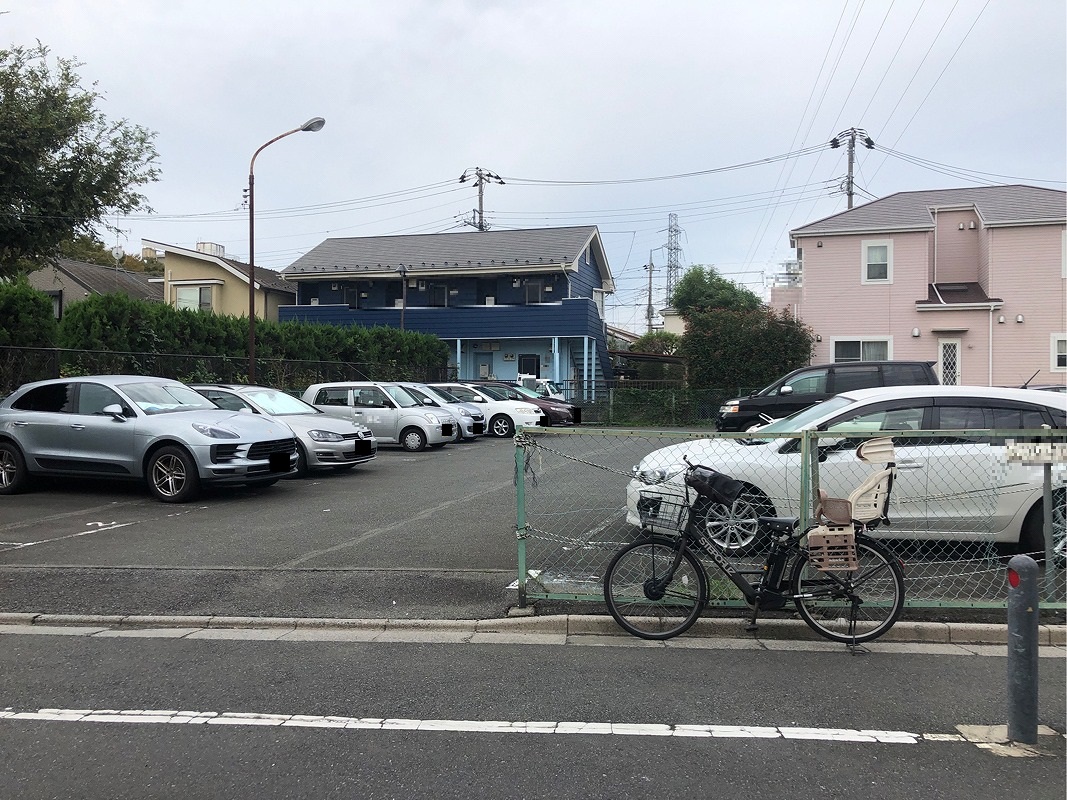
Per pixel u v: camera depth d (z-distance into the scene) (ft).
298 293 113.09
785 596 17.17
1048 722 12.98
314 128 63.21
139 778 11.24
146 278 132.77
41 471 34.35
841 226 85.66
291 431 36.22
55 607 19.35
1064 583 18.72
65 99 42.24
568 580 20.15
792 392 51.90
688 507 17.56
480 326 105.70
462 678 15.16
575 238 111.34
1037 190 87.76
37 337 49.57
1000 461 20.33
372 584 20.95
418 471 43.75
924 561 20.48
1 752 12.04
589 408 89.25
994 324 80.94
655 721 13.12
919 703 13.91
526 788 10.93
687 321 95.35
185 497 32.42
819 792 10.81
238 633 18.04
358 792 10.85
